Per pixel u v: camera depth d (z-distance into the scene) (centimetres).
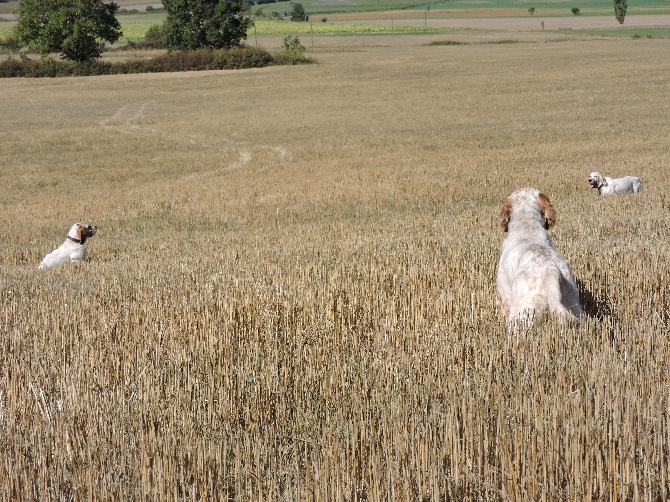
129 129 4031
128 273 1152
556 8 19188
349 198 2045
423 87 5347
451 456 400
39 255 1547
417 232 1406
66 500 409
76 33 8038
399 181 2234
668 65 5762
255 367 582
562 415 434
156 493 397
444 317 713
